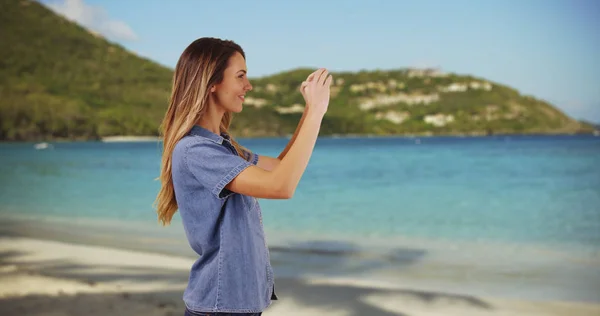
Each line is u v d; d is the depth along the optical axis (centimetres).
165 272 645
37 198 1519
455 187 1775
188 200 141
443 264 705
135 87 12812
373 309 497
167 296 533
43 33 14100
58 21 15025
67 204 1388
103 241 880
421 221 1087
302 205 1329
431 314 484
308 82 138
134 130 10850
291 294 548
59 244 844
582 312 488
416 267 685
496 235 931
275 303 516
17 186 1859
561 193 1583
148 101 12119
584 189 1673
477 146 6359
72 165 3020
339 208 1281
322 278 621
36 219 1152
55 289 544
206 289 140
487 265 695
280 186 128
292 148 131
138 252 780
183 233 957
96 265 686
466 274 645
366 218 1128
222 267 139
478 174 2272
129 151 5259
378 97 18725
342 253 779
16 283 566
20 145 7694
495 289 572
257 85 15762
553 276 636
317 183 1930
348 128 17012
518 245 844
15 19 13900
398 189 1719
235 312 139
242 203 143
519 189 1702
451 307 505
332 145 7775
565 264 703
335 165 2975
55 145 7694
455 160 3344
